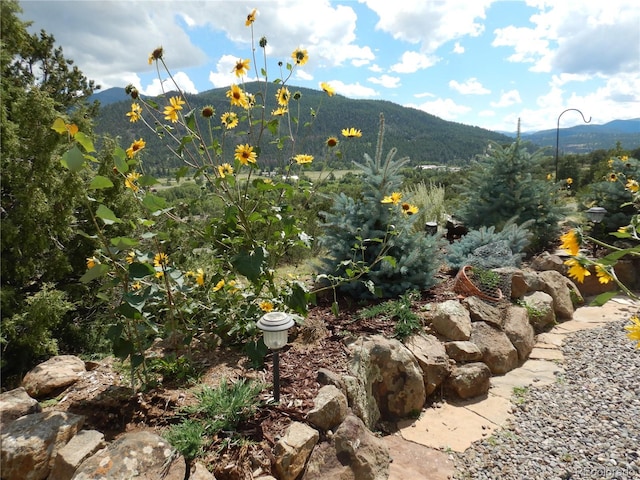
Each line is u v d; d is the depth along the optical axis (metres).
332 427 2.22
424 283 4.17
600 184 6.32
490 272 4.36
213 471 1.85
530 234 5.61
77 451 1.75
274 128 2.69
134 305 2.06
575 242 1.32
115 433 2.07
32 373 2.50
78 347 5.15
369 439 2.29
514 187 6.26
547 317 4.35
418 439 2.68
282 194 2.97
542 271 5.27
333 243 4.13
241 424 2.13
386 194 4.03
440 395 3.18
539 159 6.09
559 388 3.28
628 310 4.78
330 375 2.55
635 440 2.61
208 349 3.00
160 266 2.49
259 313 2.84
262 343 2.60
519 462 2.46
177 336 3.09
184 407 2.22
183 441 1.91
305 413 2.20
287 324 2.21
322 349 3.00
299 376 2.61
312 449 2.07
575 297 4.99
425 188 8.17
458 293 4.16
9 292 4.10
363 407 2.62
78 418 1.94
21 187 4.49
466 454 2.54
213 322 3.12
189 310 2.70
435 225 5.89
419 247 4.09
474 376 3.19
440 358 3.22
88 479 1.61
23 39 5.95
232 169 2.76
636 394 3.12
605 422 2.81
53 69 8.81
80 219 5.48
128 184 2.41
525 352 3.78
